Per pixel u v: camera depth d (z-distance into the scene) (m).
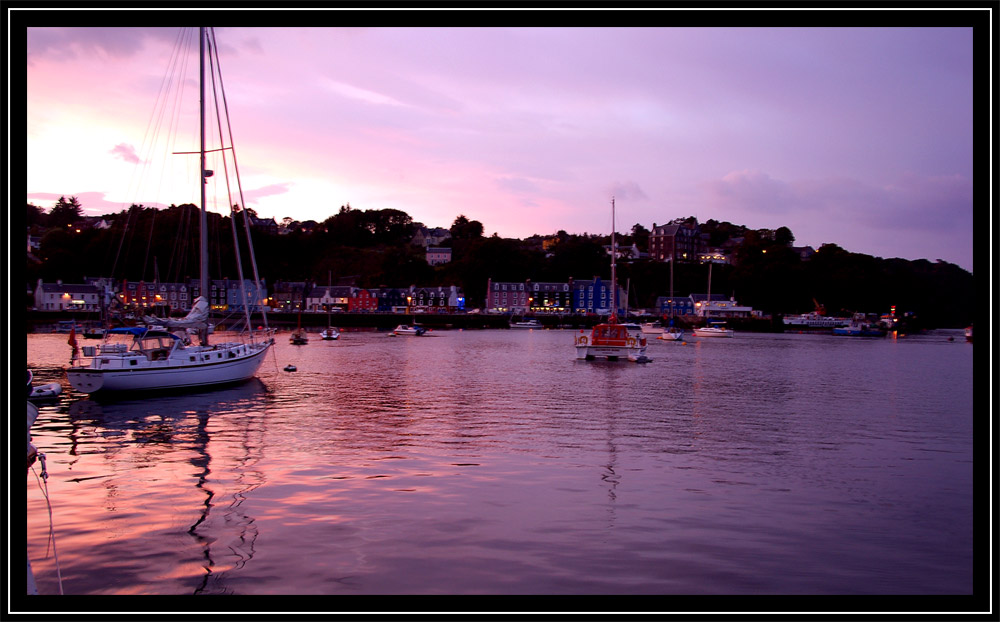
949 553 11.72
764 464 18.03
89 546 11.34
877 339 97.62
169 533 12.02
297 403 28.09
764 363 53.03
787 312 134.88
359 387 33.91
